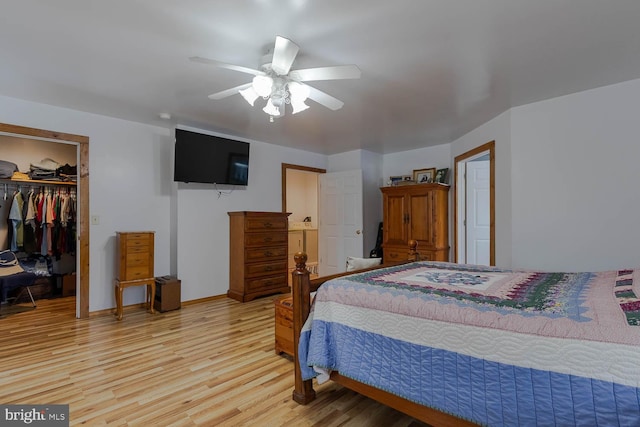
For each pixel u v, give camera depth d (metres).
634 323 1.06
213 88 2.89
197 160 4.13
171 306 3.92
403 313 1.52
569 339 1.11
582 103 2.96
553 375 1.12
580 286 1.60
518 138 3.34
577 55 2.31
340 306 1.76
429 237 4.65
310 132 4.39
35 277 4.15
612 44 2.16
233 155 4.48
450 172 4.93
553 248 3.11
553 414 1.11
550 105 3.13
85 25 1.91
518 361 1.19
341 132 4.38
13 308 4.04
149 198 4.12
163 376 2.30
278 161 5.20
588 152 2.93
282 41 1.82
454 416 1.34
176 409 1.91
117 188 3.86
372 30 1.99
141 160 4.05
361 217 5.28
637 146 2.70
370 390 1.65
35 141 4.71
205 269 4.38
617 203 2.79
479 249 4.57
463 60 2.38
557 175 3.09
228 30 1.97
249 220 4.39
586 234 2.94
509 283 1.73
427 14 1.83
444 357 1.37
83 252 3.62
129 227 3.95
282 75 2.16
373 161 5.68
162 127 4.21
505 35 2.05
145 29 1.96
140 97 3.11
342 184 5.52
